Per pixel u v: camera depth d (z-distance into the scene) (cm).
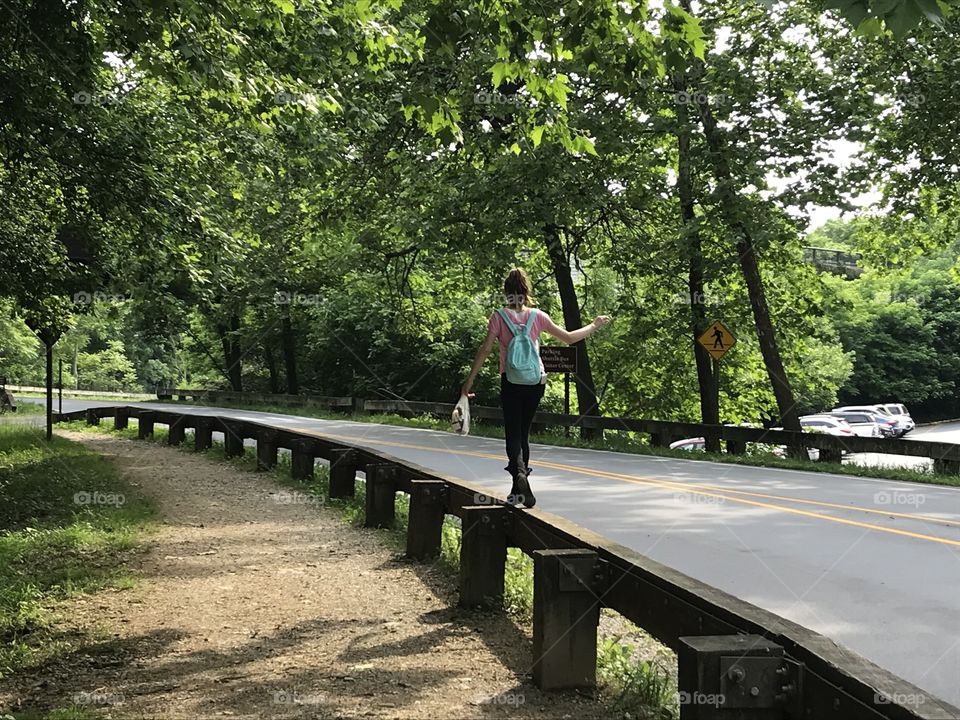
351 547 898
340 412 4234
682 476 1592
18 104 935
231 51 918
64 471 1569
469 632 581
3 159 1112
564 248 2888
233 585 729
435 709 441
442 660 523
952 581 734
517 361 646
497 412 3219
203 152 1434
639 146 2431
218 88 937
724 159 2200
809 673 304
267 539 948
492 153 953
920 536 944
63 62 909
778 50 2317
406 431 2878
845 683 282
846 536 945
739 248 2444
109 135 1118
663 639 415
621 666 525
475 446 2222
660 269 2752
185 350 6325
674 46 698
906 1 335
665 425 2408
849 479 1598
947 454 1716
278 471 1608
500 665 514
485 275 2998
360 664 514
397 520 1052
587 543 502
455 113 840
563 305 2861
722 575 757
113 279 1345
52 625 609
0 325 6016
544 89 788
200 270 1353
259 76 957
